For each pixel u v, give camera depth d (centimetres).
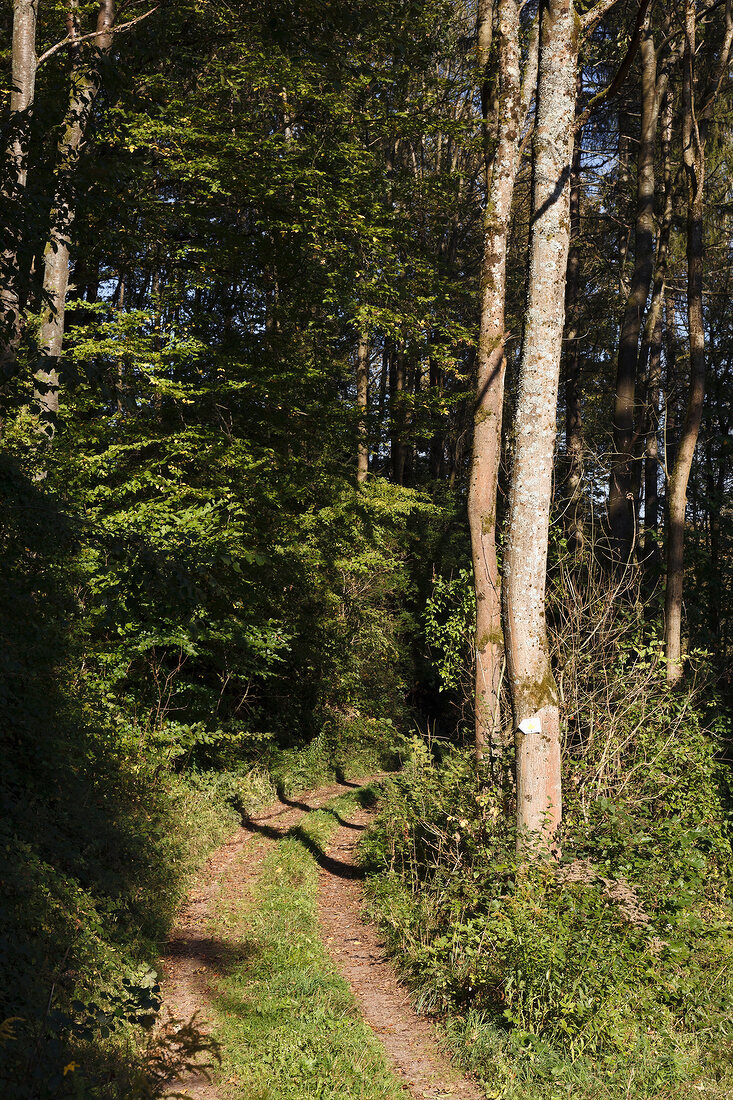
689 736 909
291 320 1516
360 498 1673
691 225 1226
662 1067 541
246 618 1428
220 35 1434
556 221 773
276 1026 604
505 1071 539
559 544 988
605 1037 571
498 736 900
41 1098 409
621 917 661
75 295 1622
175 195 1484
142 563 638
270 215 1409
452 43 1627
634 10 1786
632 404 1805
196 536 1112
